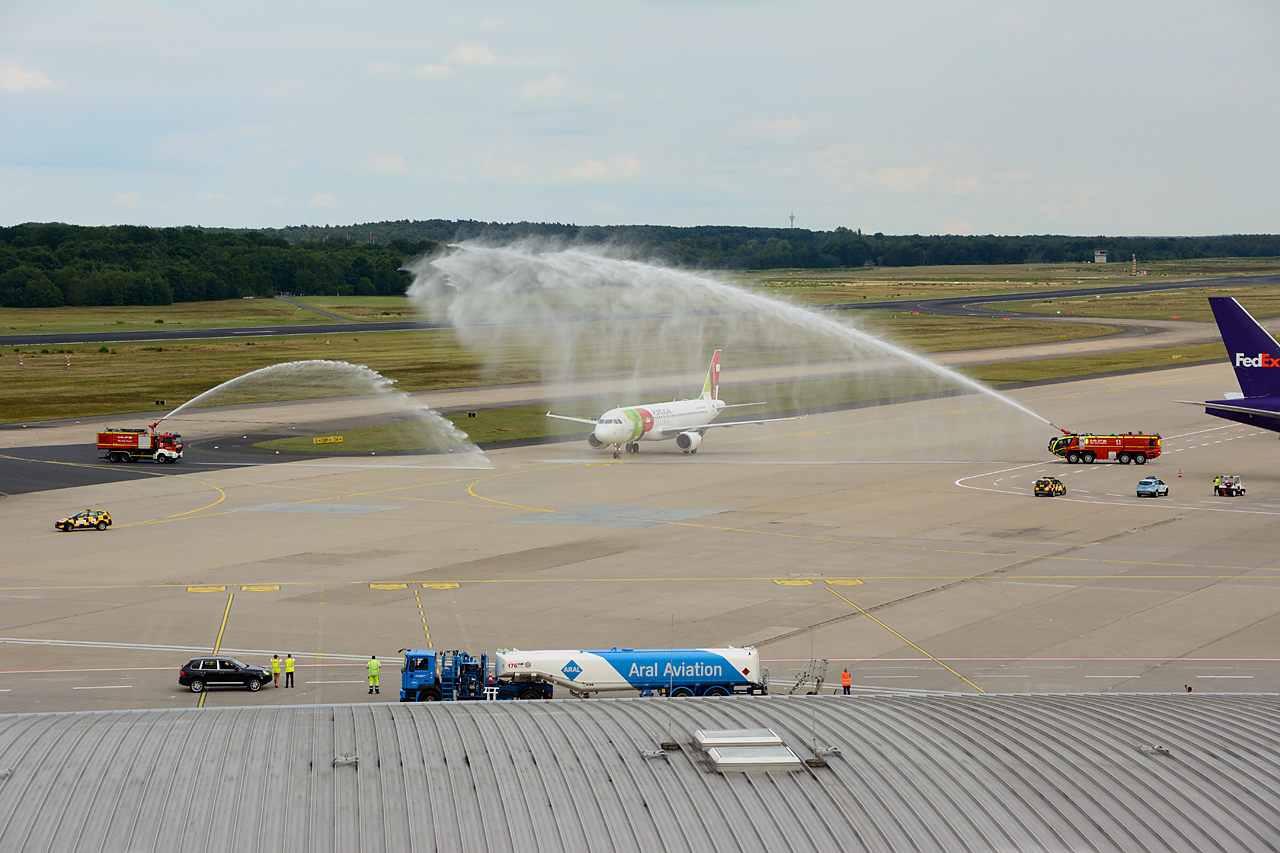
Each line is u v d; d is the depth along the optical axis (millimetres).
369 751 30391
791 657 57531
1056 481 104000
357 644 60219
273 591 71562
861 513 96438
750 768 29734
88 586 73000
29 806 26844
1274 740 32594
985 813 28062
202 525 93000
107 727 32062
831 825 27375
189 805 27219
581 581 73625
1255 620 63906
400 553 82312
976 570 76125
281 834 26188
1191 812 28328
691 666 50156
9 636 61750
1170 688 52594
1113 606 67062
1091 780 29781
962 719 34344
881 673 55031
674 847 26266
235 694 52219
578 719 33656
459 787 28406
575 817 27234
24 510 99812
